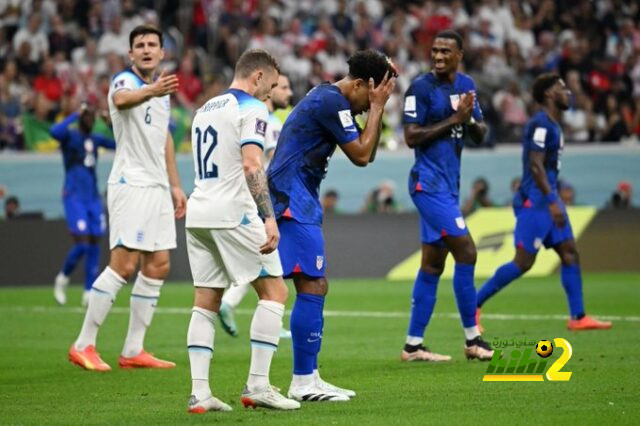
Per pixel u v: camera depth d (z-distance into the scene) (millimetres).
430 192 31594
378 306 50188
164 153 32375
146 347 36438
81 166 51594
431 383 26969
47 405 24406
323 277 24781
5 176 70625
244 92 22719
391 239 66688
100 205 52406
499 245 66250
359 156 24250
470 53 83625
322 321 24781
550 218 39406
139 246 31453
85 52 80500
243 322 44656
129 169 31781
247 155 22031
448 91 31906
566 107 39688
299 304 24531
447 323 42844
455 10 89250
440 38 31781
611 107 82125
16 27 81438
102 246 64375
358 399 24391
